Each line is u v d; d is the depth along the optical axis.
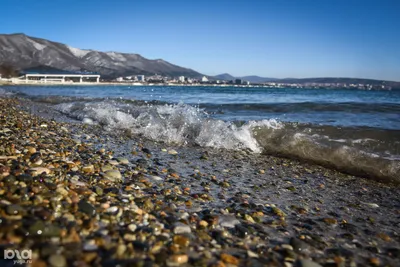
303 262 1.96
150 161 4.53
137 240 1.90
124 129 7.38
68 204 2.20
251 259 1.94
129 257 1.68
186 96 22.17
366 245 2.40
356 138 6.54
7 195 2.15
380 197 3.81
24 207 1.99
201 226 2.35
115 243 1.79
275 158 5.63
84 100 15.21
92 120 8.46
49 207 2.10
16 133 5.05
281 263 1.96
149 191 3.08
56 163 3.36
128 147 5.40
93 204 2.34
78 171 3.26
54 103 14.08
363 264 2.09
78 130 6.79
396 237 2.60
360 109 12.05
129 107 10.01
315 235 2.46
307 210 3.10
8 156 3.32
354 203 3.49
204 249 1.98
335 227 2.71
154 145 5.91
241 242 2.19
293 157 5.80
